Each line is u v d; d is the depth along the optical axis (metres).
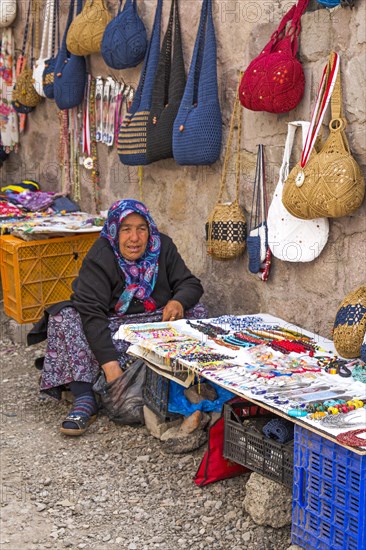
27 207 6.35
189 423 3.77
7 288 5.74
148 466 3.70
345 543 2.74
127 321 4.30
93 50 5.57
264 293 4.42
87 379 4.17
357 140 3.59
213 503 3.33
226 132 4.56
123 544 3.07
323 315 4.00
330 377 3.27
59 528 3.20
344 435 2.67
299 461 2.90
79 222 5.80
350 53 3.56
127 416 4.08
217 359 3.48
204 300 4.98
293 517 2.96
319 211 3.59
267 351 3.60
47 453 3.88
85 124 6.13
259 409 3.46
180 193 5.11
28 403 4.56
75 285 4.29
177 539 3.10
